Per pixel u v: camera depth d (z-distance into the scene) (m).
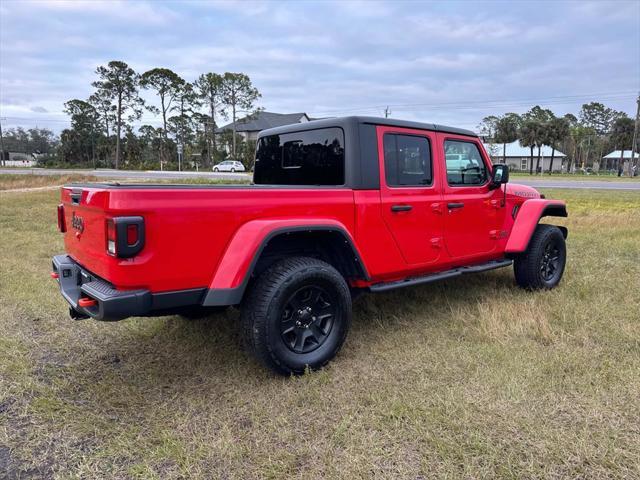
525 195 4.98
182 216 2.59
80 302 2.64
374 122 3.50
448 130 4.09
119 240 2.39
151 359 3.38
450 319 4.10
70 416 2.61
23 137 111.44
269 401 2.76
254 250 2.75
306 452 2.28
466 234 4.25
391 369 3.15
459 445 2.30
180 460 2.22
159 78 62.69
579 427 2.45
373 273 3.53
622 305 4.39
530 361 3.20
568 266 6.04
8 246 7.49
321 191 3.20
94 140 72.88
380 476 2.10
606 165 76.00
